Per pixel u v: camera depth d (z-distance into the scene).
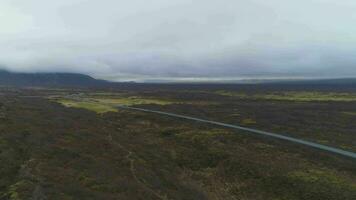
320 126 101.88
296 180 53.62
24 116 79.88
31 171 37.34
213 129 93.69
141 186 43.34
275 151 71.38
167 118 111.81
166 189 46.00
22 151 46.31
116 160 54.62
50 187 32.88
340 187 50.62
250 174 57.88
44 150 48.34
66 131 67.94
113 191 37.47
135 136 84.00
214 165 63.91
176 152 71.19
